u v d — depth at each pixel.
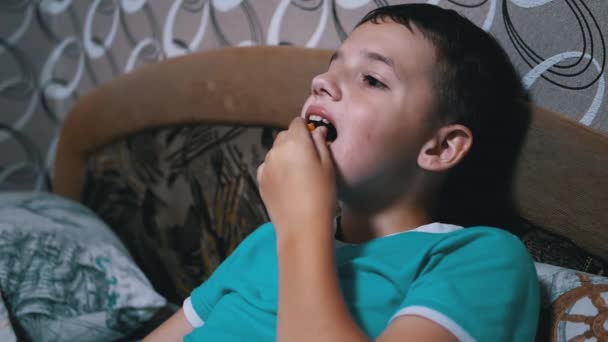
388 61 0.64
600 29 0.65
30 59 1.66
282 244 0.57
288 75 0.95
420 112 0.64
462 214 0.75
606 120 0.65
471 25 0.70
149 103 1.25
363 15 0.89
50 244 1.06
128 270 1.11
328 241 0.56
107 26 1.46
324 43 0.95
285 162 0.62
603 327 0.52
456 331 0.49
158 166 1.24
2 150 1.66
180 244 1.18
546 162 0.68
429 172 0.68
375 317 0.58
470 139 0.67
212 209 1.10
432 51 0.65
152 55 1.33
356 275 0.62
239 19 1.10
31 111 1.67
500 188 0.73
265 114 1.00
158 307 1.09
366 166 0.64
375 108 0.63
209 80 1.10
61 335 0.99
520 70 0.72
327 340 0.49
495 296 0.52
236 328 0.65
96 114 1.42
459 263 0.55
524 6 0.71
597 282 0.57
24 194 1.26
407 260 0.60
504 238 0.59
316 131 0.65
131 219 1.32
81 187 1.49
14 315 0.96
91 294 1.04
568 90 0.68
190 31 1.22
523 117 0.70
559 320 0.56
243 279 0.71
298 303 0.52
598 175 0.64
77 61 1.58
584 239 0.65
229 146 1.07
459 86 0.66
